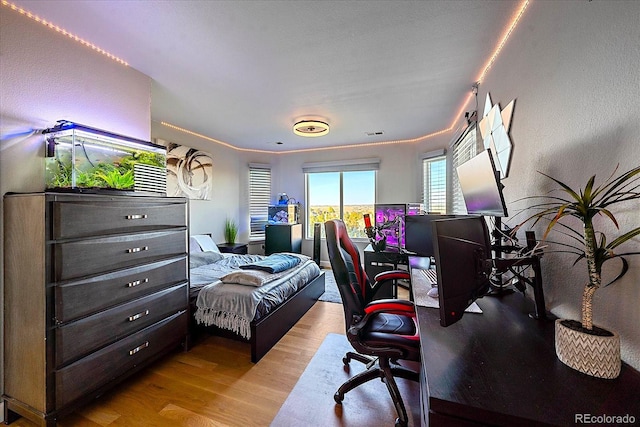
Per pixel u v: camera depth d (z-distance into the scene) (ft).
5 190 4.84
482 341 3.21
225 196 15.74
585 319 2.72
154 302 6.17
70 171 5.22
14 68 4.93
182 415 4.96
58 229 4.51
